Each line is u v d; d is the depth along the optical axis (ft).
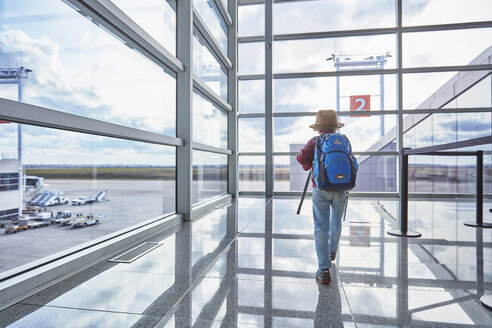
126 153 11.69
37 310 5.36
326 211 6.94
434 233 11.84
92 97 10.21
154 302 5.75
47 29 8.68
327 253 6.85
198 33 17.69
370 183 26.23
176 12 14.32
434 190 25.25
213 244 10.11
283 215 16.05
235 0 25.18
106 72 10.69
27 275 6.23
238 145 27.17
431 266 7.95
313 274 7.34
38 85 8.50
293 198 24.59
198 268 7.71
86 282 6.70
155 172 13.28
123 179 11.52
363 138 26.16
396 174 25.70
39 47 8.50
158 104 13.37
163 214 13.87
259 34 27.32
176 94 14.40
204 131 19.30
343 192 6.89
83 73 9.88
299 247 9.76
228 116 25.26
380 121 25.86
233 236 11.25
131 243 10.02
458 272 7.51
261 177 27.07
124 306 5.56
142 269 7.60
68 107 9.44
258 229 12.50
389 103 25.73
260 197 25.34
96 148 10.23
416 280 6.98
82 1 8.05
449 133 25.07
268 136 26.03
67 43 9.23
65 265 7.14
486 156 24.64
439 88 24.98
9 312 5.27
